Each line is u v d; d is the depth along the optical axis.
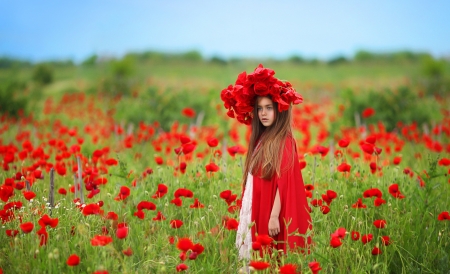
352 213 4.28
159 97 12.64
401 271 3.73
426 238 4.01
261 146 3.47
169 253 3.48
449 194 4.88
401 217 4.14
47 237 3.33
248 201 3.54
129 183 4.55
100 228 3.89
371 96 12.15
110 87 22.05
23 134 8.57
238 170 5.72
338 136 9.73
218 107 11.85
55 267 3.11
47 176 5.47
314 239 3.42
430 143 6.78
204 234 3.70
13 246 3.52
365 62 50.78
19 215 3.90
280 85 3.51
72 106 16.67
